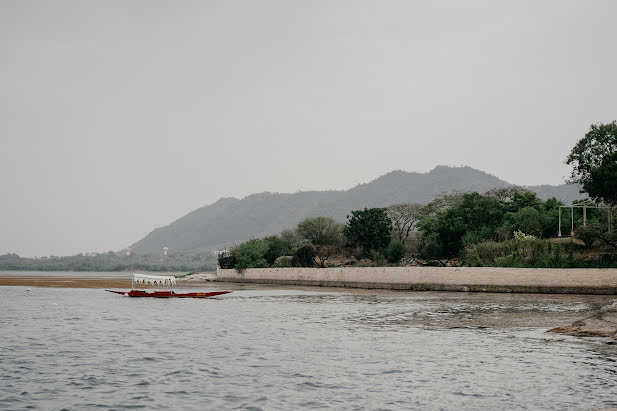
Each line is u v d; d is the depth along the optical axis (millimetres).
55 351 25094
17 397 17094
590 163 73188
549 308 43156
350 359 22547
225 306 49500
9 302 55344
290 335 29672
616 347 24469
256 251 109312
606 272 56688
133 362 22328
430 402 16094
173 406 16062
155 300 57812
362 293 67562
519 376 19047
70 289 80750
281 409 15625
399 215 123750
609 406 15250
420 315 39406
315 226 128875
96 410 15742
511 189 117312
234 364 21766
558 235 85312
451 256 88688
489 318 36656
